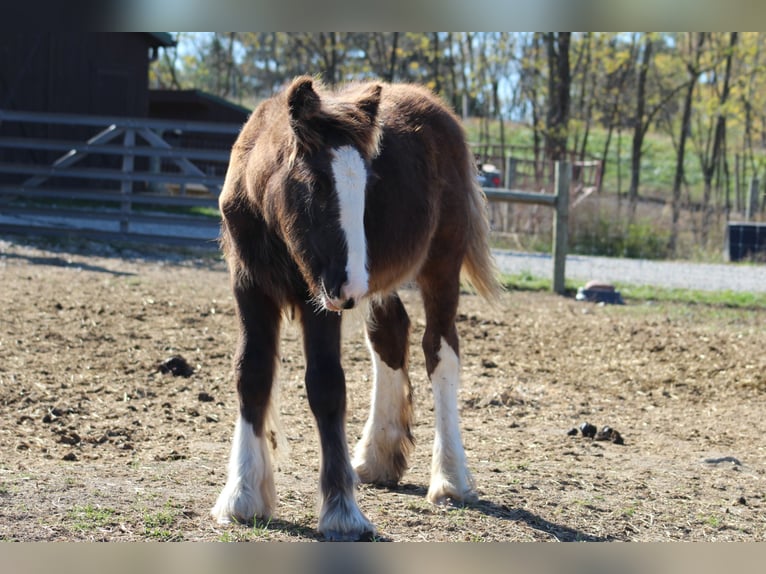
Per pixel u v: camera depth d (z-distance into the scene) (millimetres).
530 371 7930
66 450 5012
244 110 27219
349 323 4488
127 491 4250
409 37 31219
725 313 11555
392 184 4125
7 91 21797
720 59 29000
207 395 6387
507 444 5766
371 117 3621
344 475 3762
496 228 18938
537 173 22188
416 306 10516
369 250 3998
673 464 5504
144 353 7504
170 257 13625
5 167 14734
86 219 15867
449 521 4113
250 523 3850
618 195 26469
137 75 24156
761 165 37219
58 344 7551
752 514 4586
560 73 27391
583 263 16141
